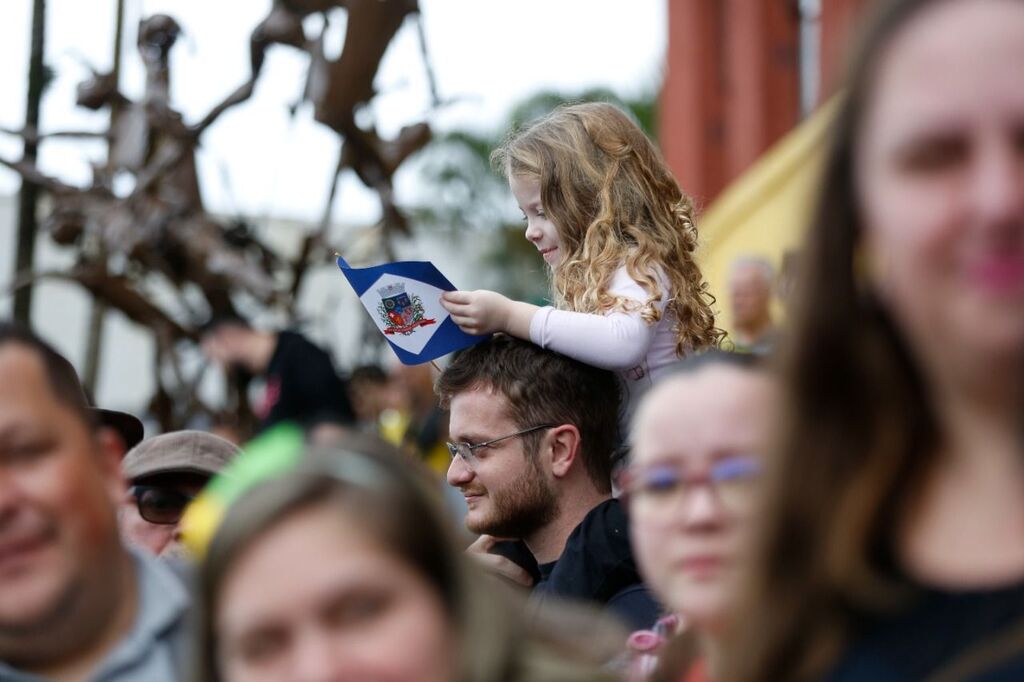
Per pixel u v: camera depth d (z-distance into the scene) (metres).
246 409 8.16
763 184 13.19
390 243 9.14
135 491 4.87
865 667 2.02
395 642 2.28
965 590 1.98
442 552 2.37
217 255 9.06
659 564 2.51
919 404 2.12
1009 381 1.97
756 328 7.79
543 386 4.34
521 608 2.51
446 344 4.49
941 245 1.93
